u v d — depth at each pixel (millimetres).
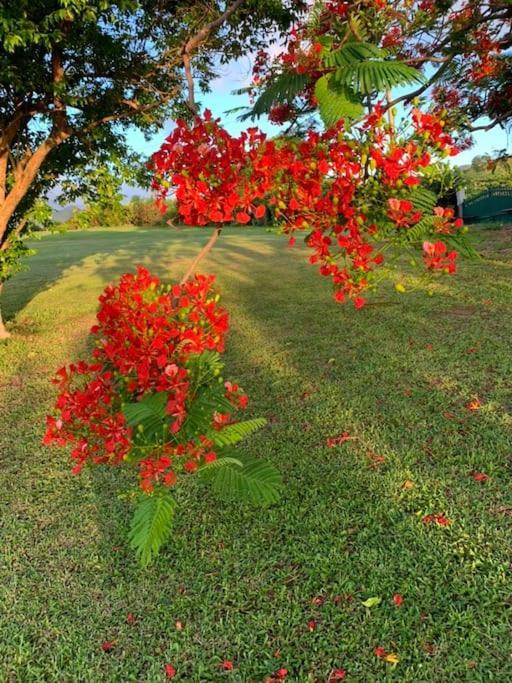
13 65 5121
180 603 2375
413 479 3100
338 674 1975
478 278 7988
